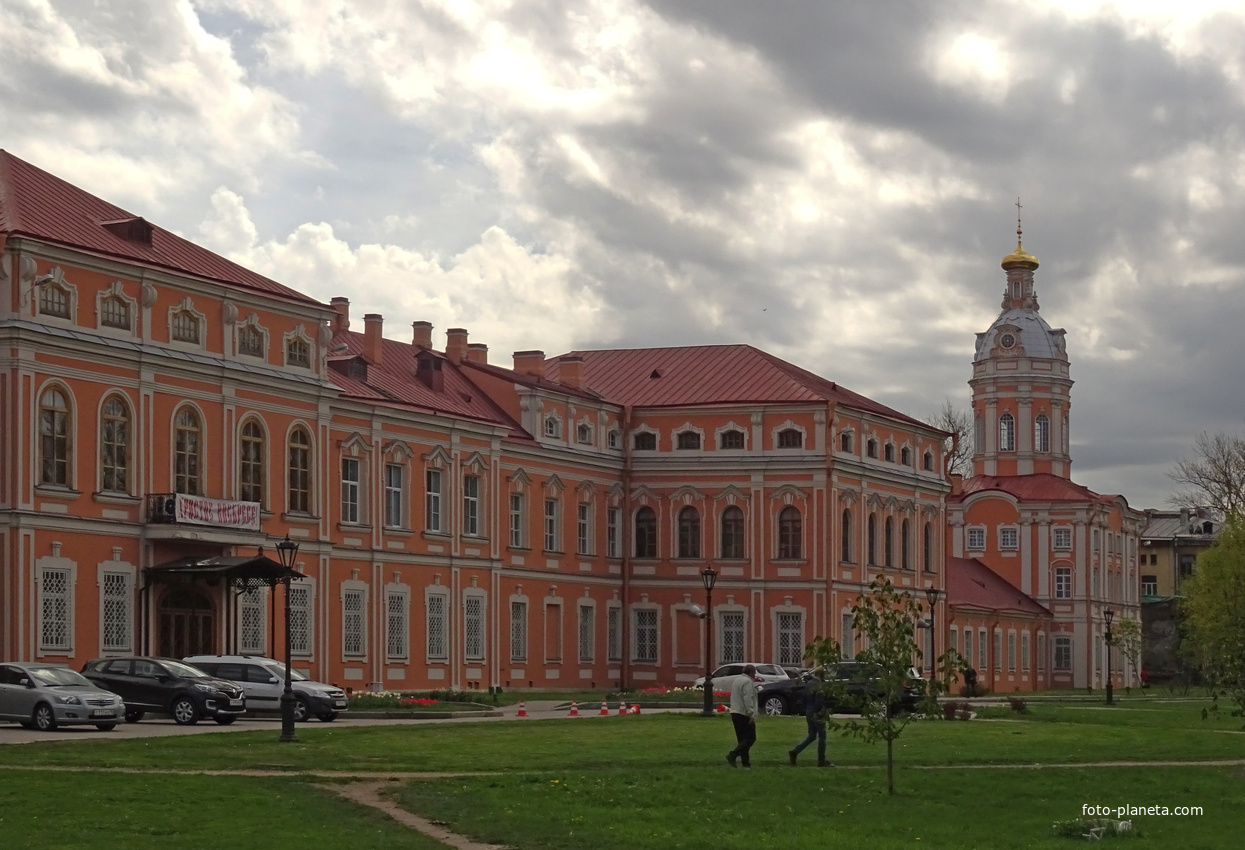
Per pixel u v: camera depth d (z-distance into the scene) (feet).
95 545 215.51
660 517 342.85
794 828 108.68
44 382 209.15
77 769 130.41
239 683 202.80
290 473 252.01
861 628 128.88
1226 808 123.03
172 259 232.32
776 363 352.69
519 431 319.88
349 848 96.99
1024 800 124.26
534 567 318.24
